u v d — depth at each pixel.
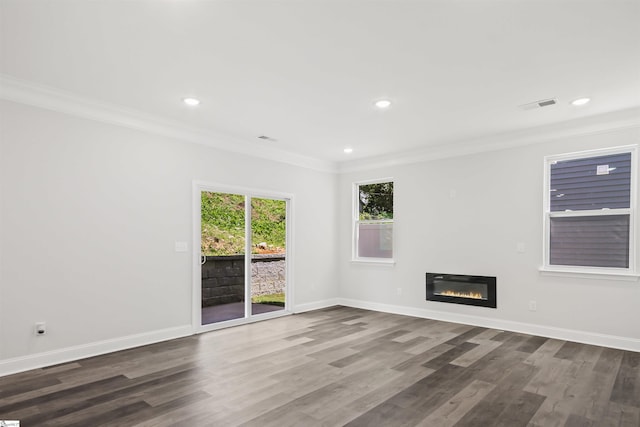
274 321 5.23
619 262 4.05
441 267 5.33
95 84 3.25
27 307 3.29
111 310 3.81
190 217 4.51
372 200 6.30
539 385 2.96
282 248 5.73
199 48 2.61
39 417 2.41
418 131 4.64
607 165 4.14
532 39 2.47
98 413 2.46
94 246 3.71
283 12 2.17
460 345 4.05
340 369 3.29
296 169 5.93
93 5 2.09
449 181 5.30
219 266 4.86
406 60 2.78
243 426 2.30
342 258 6.57
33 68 2.94
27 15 2.19
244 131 4.68
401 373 3.21
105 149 3.81
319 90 3.36
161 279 4.21
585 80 3.12
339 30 2.37
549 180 4.53
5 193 3.20
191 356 3.64
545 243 4.48
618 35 2.41
